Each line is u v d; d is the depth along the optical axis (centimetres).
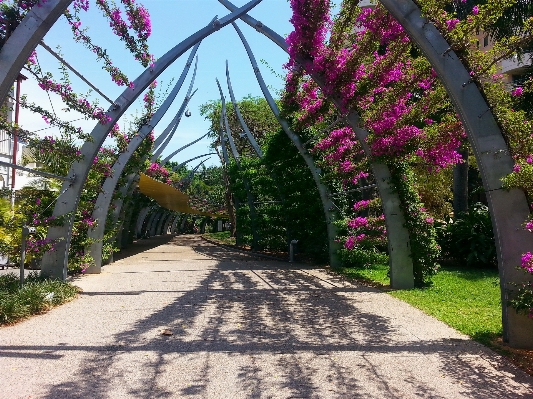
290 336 480
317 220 1248
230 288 820
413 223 809
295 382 343
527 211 434
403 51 651
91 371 363
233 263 1305
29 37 508
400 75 672
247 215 1775
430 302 666
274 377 354
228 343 451
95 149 791
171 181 1802
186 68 1139
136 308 627
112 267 1185
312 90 836
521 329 436
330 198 1139
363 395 320
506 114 455
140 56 742
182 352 418
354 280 931
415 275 824
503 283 443
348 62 682
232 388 330
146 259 1449
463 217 1220
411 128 703
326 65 703
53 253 785
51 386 329
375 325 531
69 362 385
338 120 831
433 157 713
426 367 380
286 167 1313
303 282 901
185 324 533
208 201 3206
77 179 789
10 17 527
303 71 781
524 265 399
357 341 460
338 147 967
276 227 1540
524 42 455
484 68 449
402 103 704
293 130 1023
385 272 1048
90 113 752
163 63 777
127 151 1055
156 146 1334
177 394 317
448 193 1630
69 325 521
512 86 770
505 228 440
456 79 465
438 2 469
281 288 820
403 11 482
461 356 411
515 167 420
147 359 396
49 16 515
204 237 3191
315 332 498
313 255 1306
